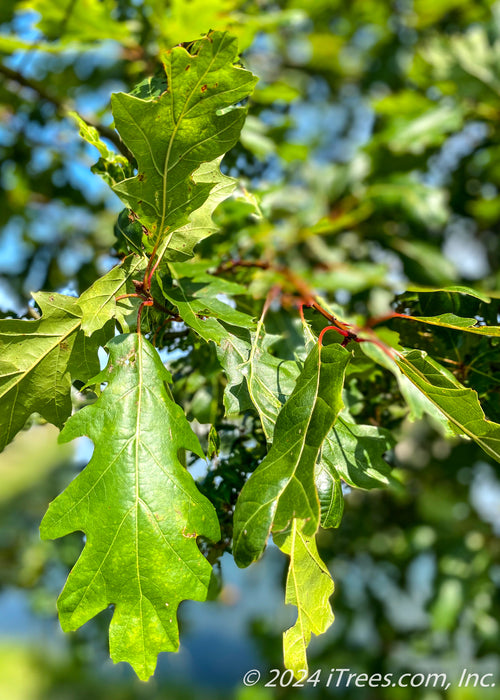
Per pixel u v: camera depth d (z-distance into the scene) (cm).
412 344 49
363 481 37
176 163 33
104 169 40
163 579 32
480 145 84
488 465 82
